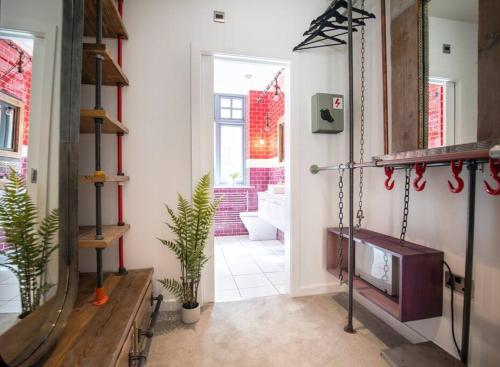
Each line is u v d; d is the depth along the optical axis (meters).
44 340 0.92
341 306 1.95
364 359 1.39
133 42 1.80
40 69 1.02
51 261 1.03
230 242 3.96
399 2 1.46
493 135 0.92
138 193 1.83
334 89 2.14
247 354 1.42
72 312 1.19
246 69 3.59
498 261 1.09
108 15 1.52
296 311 1.88
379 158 1.39
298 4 2.05
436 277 1.33
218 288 2.29
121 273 1.71
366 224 2.06
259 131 4.53
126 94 1.80
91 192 1.77
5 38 0.88
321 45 2.03
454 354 1.29
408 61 1.40
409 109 1.40
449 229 1.32
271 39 2.00
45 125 1.03
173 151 1.87
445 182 1.34
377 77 1.88
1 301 0.82
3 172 0.86
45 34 1.04
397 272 1.51
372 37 1.93
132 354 1.20
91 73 1.58
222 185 4.55
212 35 1.90
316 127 2.01
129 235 1.83
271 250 3.53
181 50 1.86
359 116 2.08
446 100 1.21
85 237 1.36
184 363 1.35
